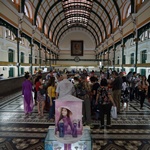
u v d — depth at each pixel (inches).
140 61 574.6
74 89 180.7
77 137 79.5
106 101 184.1
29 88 233.5
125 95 271.0
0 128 182.7
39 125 193.2
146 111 259.8
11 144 145.7
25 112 233.8
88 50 1744.6
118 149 138.6
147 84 274.2
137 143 150.2
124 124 199.8
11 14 489.1
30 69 737.6
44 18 914.1
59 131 80.3
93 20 1341.0
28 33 668.7
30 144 146.0
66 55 1734.7
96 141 153.3
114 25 886.4
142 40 563.2
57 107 81.0
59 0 892.0
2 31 538.9
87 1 1034.7
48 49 1181.7
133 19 552.1
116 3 721.0
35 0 693.3
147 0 437.1
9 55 613.0
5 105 285.9
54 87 210.8
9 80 419.2
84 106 183.8
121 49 779.4
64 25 1534.2
